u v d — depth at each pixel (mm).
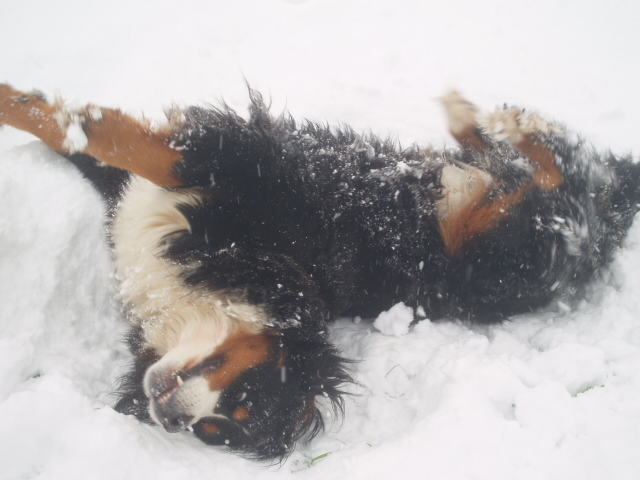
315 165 1045
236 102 1456
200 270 959
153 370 877
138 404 928
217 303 939
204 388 865
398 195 1094
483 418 846
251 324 927
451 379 916
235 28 1726
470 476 782
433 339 1063
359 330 1126
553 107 1496
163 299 977
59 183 1067
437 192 1124
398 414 937
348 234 1049
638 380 896
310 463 886
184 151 957
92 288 1055
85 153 1054
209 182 960
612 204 1192
